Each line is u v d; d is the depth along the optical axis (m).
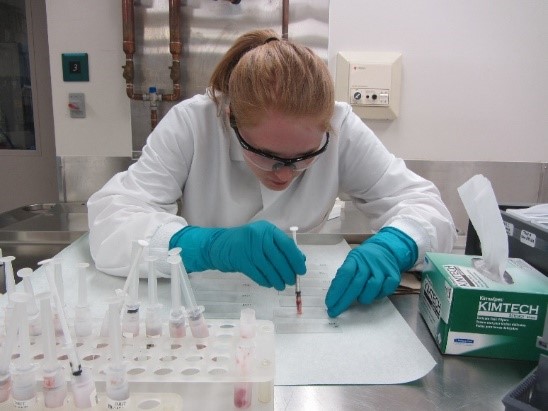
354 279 0.71
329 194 1.08
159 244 0.79
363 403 0.46
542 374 0.43
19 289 0.59
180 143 0.98
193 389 0.47
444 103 1.57
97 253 0.83
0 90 1.92
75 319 0.57
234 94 0.74
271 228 0.76
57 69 1.56
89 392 0.44
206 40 1.54
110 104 1.58
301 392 0.48
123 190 0.92
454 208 1.63
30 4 1.85
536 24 1.53
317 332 0.62
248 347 0.49
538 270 0.63
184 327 0.57
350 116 1.07
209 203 1.06
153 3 1.50
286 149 0.72
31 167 1.99
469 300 0.54
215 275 0.84
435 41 1.53
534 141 1.61
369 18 1.51
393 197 1.05
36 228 1.21
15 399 0.43
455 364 0.55
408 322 0.67
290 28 1.52
